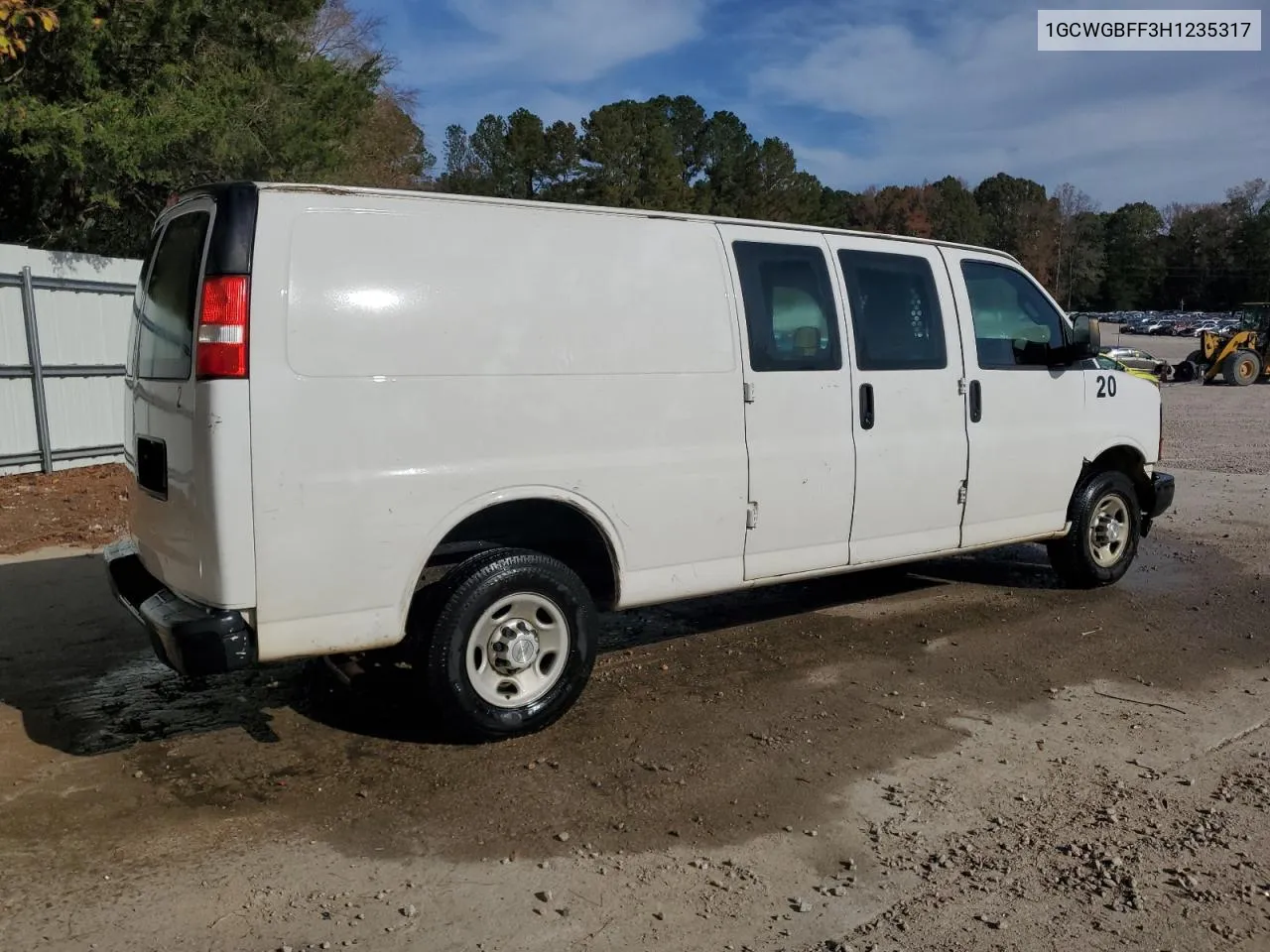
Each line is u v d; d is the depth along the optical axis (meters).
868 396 5.54
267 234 3.79
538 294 4.38
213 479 3.70
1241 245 107.94
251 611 3.82
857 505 5.54
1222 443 15.65
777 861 3.51
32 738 4.48
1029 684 5.25
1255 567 7.85
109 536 8.34
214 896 3.25
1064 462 6.61
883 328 5.65
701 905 3.23
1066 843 3.63
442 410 4.12
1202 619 6.45
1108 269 116.44
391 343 4.01
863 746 4.46
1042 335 6.57
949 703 4.98
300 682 5.19
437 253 4.14
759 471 5.10
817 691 5.13
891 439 5.65
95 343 11.11
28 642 5.79
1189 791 4.05
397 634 4.10
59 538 8.20
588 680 5.04
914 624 6.30
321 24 26.67
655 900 3.26
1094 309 119.94
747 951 3.00
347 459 3.93
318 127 16.05
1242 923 3.16
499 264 4.29
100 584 6.96
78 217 14.26
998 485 6.23
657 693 5.08
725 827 3.73
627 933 3.08
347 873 3.40
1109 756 4.38
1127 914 3.20
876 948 3.01
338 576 3.95
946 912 3.20
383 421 3.99
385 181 32.97
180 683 5.16
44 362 10.57
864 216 103.81
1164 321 87.62
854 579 7.46
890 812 3.86
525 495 4.34
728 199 71.75
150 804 3.86
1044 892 3.32
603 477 4.57
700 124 79.38
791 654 5.71
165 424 4.06
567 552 4.81
